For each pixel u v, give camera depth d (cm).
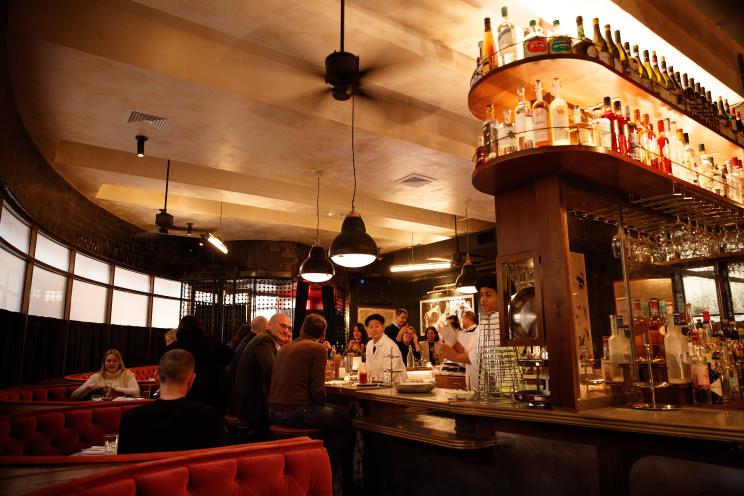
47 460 174
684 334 292
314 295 1175
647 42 380
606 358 286
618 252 297
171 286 1095
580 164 258
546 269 266
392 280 1277
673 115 327
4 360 523
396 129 546
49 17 376
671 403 271
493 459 282
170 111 484
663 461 214
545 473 256
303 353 383
